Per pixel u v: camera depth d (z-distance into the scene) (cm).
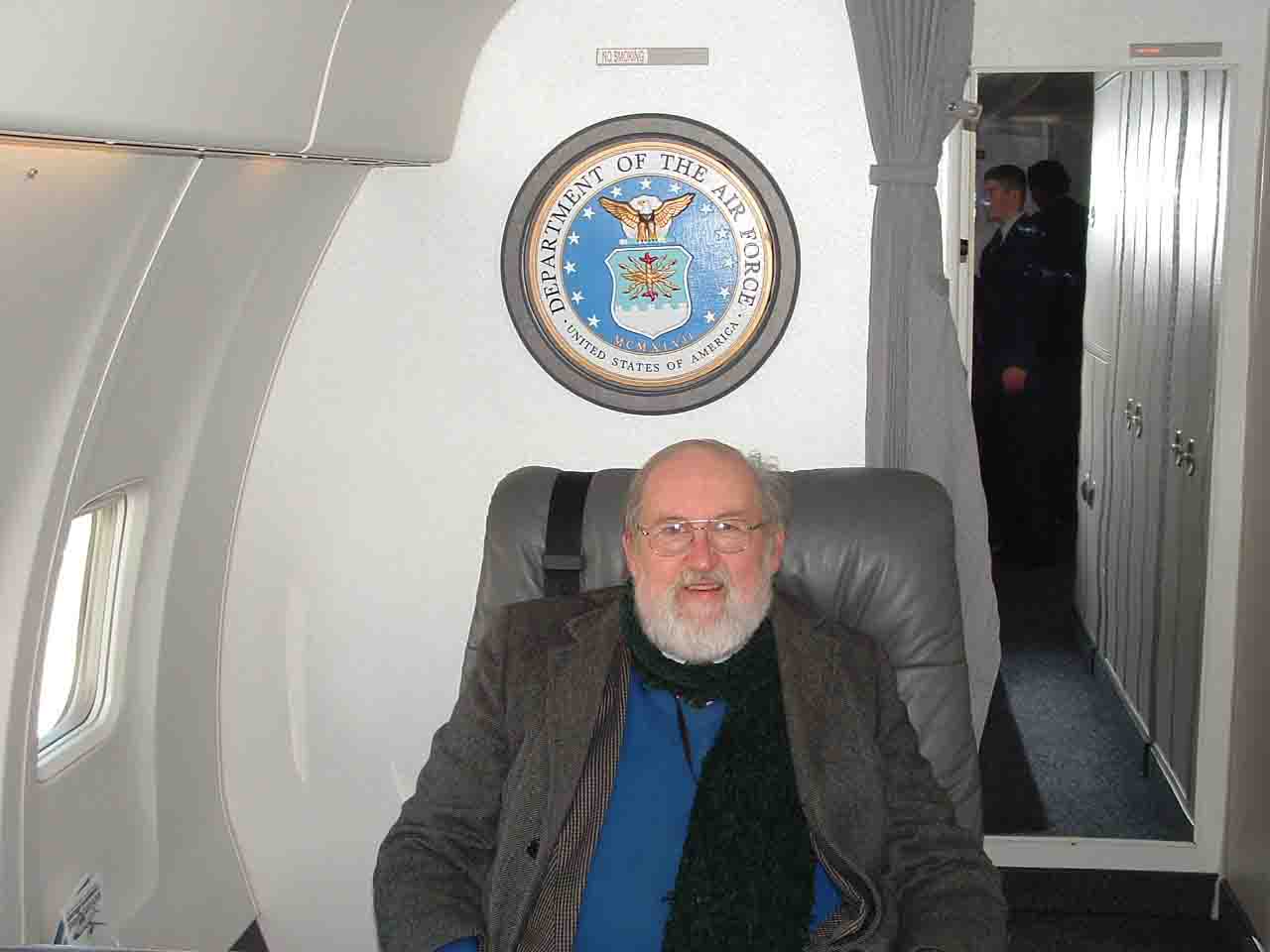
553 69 342
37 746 263
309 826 377
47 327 230
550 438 359
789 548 256
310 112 241
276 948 380
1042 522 747
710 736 237
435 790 241
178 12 177
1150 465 491
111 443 274
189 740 348
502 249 350
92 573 300
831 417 352
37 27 150
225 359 315
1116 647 554
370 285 354
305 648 370
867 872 226
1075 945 386
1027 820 443
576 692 236
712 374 350
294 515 365
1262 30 359
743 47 339
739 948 220
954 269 368
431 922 223
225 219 275
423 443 361
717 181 342
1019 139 692
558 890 229
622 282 349
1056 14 359
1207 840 401
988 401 732
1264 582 360
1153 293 490
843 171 341
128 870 318
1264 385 361
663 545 233
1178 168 450
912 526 256
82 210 221
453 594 367
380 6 247
